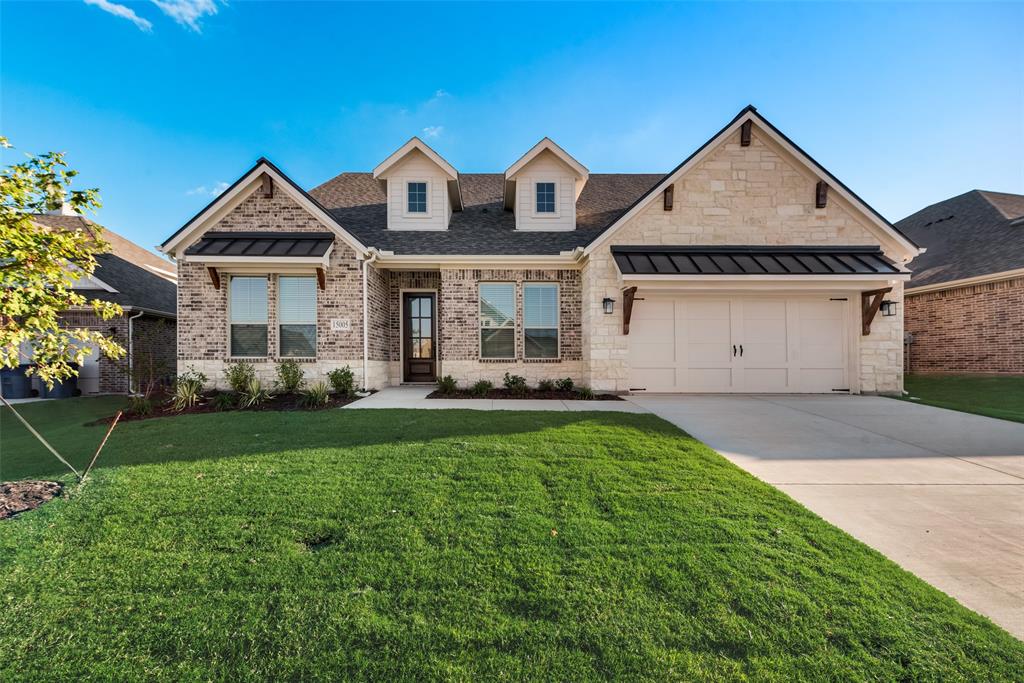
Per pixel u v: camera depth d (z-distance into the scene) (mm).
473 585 2729
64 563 2957
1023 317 11938
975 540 3402
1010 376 12086
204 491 4098
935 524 3676
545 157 12812
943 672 2102
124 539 3254
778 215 11070
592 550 3117
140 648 2250
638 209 10867
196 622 2416
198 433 6383
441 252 11688
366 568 2898
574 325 11883
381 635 2316
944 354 13820
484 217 13727
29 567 2906
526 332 11922
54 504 3822
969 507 4023
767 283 9891
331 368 10828
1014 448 5953
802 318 11125
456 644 2268
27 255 4266
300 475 4516
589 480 4438
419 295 12938
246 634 2330
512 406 8992
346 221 13180
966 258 14117
